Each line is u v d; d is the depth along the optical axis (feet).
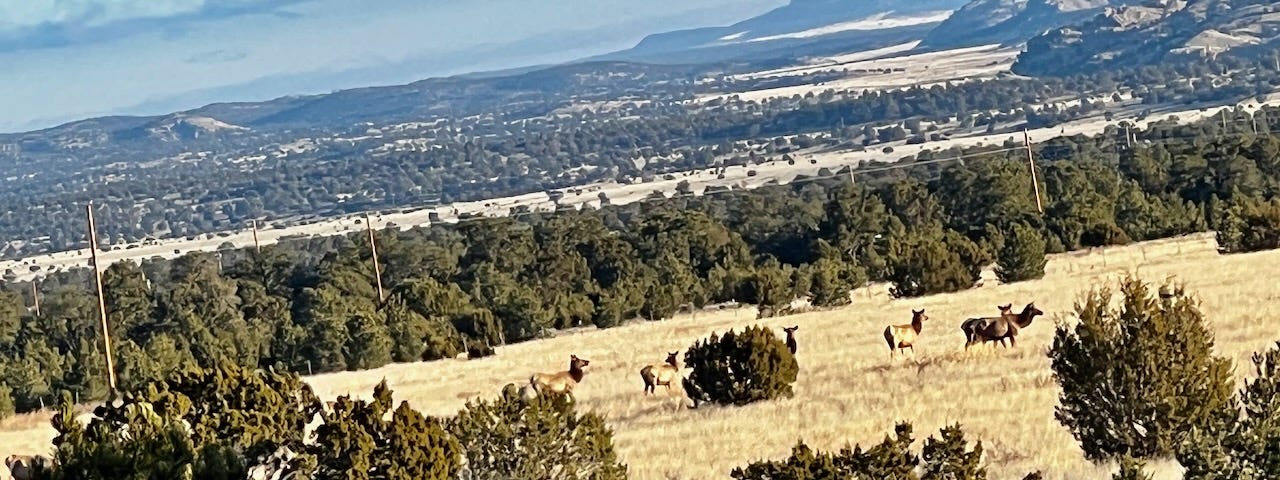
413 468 46.70
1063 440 58.03
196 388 56.80
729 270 238.27
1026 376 76.89
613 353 137.49
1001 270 184.75
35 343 176.14
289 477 47.34
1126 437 51.70
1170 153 334.44
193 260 299.99
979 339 91.56
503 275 276.41
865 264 249.34
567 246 310.04
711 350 85.30
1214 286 124.36
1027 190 306.14
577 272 292.20
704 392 85.56
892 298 185.26
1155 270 156.97
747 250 303.07
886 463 43.50
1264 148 309.01
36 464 44.29
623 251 300.40
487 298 262.06
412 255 304.50
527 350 166.09
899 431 45.11
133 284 272.10
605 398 95.09
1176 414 50.57
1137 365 51.01
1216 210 256.52
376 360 180.34
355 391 127.54
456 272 300.61
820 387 86.79
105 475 43.37
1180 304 51.93
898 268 184.44
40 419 139.33
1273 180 303.48
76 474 43.37
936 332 113.80
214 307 263.70
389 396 48.57
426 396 114.73
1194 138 411.75
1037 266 183.11
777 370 84.28
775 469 43.73
